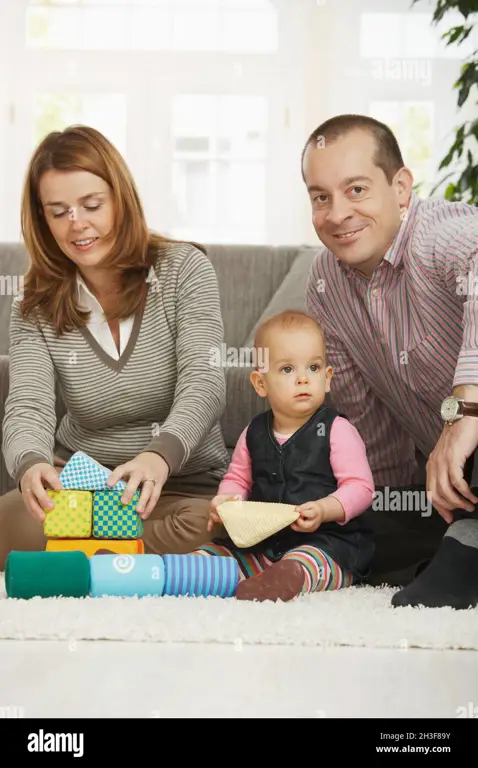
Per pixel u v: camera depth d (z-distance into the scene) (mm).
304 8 5012
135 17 4988
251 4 5008
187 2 4988
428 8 4977
